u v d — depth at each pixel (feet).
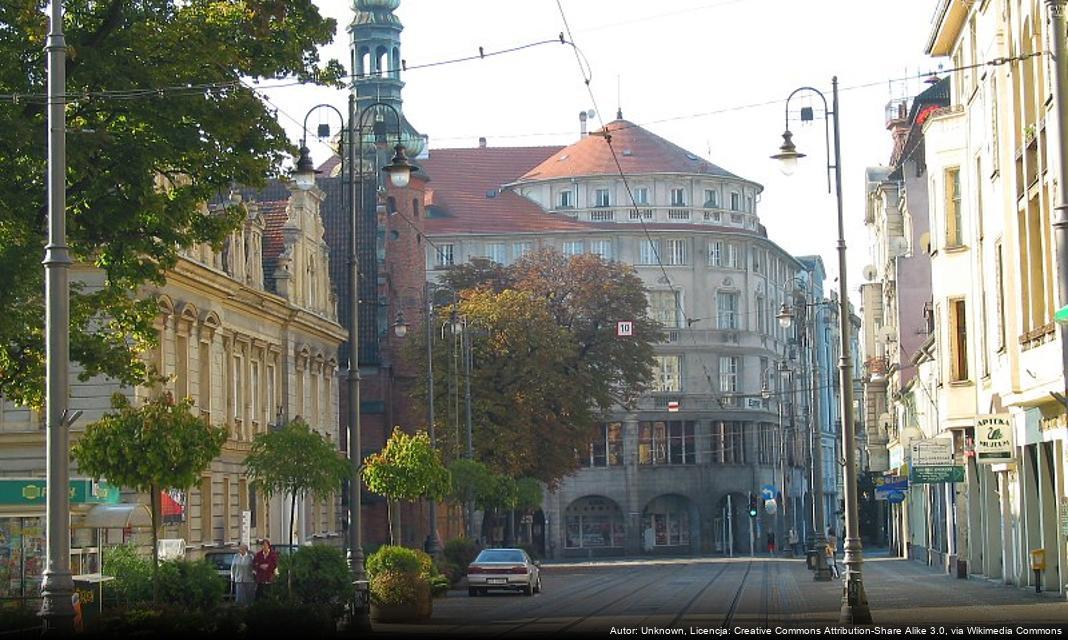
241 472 185.57
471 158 412.77
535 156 415.44
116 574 113.19
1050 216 114.73
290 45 110.52
